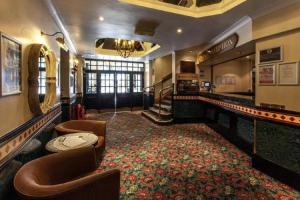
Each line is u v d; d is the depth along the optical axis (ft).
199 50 21.66
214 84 23.75
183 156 11.55
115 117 24.95
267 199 7.32
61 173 6.34
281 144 8.61
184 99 21.68
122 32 14.65
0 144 5.04
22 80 6.73
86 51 22.98
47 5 9.62
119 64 31.60
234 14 10.78
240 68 24.97
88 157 6.97
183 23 12.59
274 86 8.98
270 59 9.19
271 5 8.70
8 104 5.67
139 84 33.30
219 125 17.20
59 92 13.48
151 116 23.03
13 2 5.97
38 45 7.53
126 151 12.38
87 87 29.76
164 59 29.19
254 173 9.37
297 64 8.00
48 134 10.30
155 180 8.76
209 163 10.53
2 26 5.27
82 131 10.61
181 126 19.85
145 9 10.35
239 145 13.41
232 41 13.73
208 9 11.13
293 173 8.07
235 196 7.50
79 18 11.70
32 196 4.24
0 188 4.82
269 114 9.21
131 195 7.60
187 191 7.86
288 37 8.38
